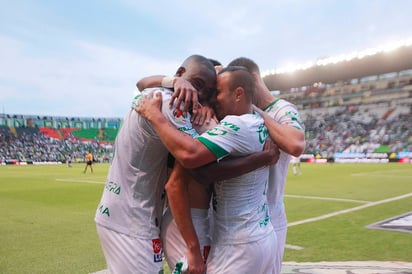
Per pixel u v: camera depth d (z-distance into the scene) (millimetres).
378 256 5242
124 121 2254
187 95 2033
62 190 14750
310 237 6449
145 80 2350
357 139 47156
